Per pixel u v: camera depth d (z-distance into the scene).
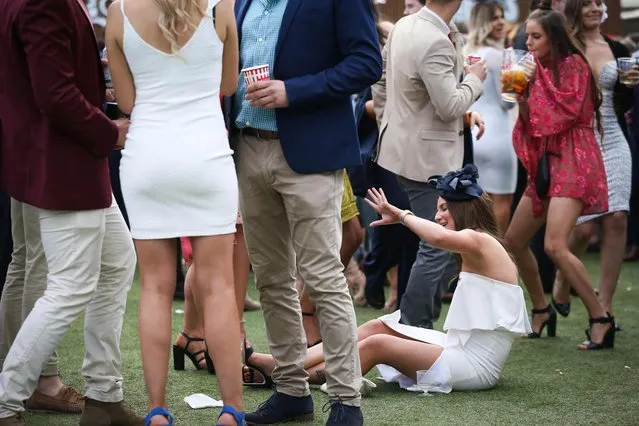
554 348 6.43
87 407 4.53
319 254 4.31
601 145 6.75
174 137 3.97
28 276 4.72
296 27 4.32
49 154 4.13
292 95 4.20
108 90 4.58
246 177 4.45
